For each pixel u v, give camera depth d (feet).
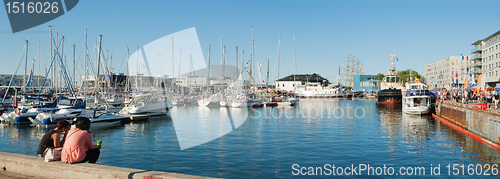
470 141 82.33
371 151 70.79
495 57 241.55
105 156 65.57
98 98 153.79
